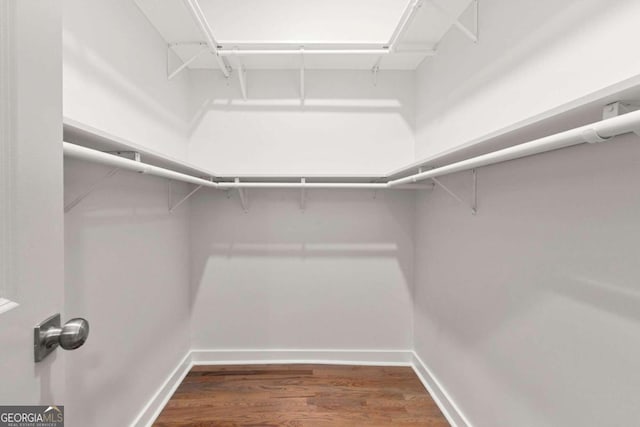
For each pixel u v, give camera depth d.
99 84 1.20
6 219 0.39
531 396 1.03
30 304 0.43
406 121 2.17
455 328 1.58
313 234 2.20
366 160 2.17
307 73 2.14
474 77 1.39
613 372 0.76
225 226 2.18
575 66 0.86
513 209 1.13
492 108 1.25
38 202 0.45
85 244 1.09
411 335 2.22
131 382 1.41
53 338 0.46
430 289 1.91
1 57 0.39
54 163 0.48
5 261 0.39
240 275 2.20
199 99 2.13
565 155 0.90
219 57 1.80
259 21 2.01
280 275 2.21
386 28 2.02
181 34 1.71
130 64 1.42
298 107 2.15
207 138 2.14
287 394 1.80
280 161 2.16
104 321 1.21
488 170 1.29
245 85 2.13
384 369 2.12
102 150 1.01
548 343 0.96
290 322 2.22
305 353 2.21
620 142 0.74
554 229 0.94
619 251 0.74
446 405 1.63
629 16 0.71
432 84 1.87
